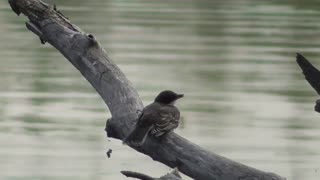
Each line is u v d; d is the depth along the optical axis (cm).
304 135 1524
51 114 1644
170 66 2053
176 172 768
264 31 2455
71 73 1991
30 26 951
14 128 1558
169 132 793
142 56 2144
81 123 1591
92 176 1305
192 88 1839
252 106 1719
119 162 1378
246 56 2181
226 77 1961
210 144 1465
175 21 2638
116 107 849
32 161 1366
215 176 752
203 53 2216
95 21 2595
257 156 1405
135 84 1859
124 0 3042
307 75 758
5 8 2784
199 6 2939
